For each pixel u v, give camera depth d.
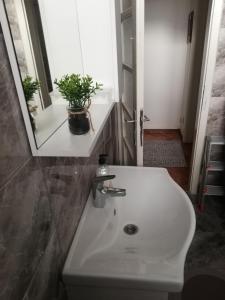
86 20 1.33
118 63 1.54
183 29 3.48
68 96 0.87
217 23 1.79
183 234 1.00
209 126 2.22
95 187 1.16
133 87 1.48
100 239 1.02
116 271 0.85
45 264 0.74
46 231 0.75
